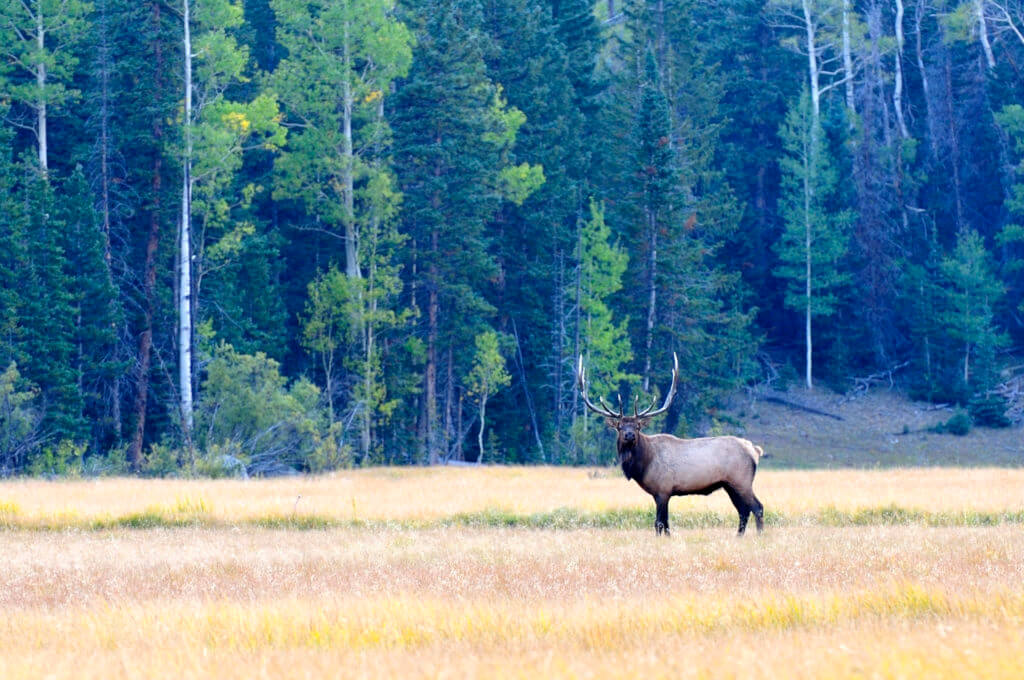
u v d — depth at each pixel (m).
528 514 65.56
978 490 77.62
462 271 163.50
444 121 165.00
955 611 30.03
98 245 142.00
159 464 122.56
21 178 147.25
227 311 155.62
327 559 45.69
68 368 133.62
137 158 153.12
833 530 55.12
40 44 153.50
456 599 34.06
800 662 24.05
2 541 56.84
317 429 135.38
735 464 55.12
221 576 41.72
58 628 30.95
